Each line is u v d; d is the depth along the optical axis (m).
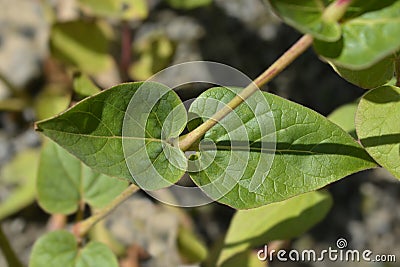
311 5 0.44
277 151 0.48
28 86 0.81
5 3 0.87
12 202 0.76
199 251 0.69
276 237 0.59
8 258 0.65
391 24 0.44
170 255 0.74
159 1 0.84
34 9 0.86
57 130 0.46
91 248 0.56
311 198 0.59
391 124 0.48
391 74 0.49
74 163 0.58
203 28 0.83
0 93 0.81
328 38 0.44
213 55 0.81
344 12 0.44
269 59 0.81
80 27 0.70
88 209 0.70
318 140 0.48
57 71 0.80
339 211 0.77
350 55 0.44
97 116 0.46
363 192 0.78
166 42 0.74
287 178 0.48
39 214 0.81
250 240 0.60
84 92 0.55
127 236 0.74
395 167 0.48
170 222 0.75
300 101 0.78
